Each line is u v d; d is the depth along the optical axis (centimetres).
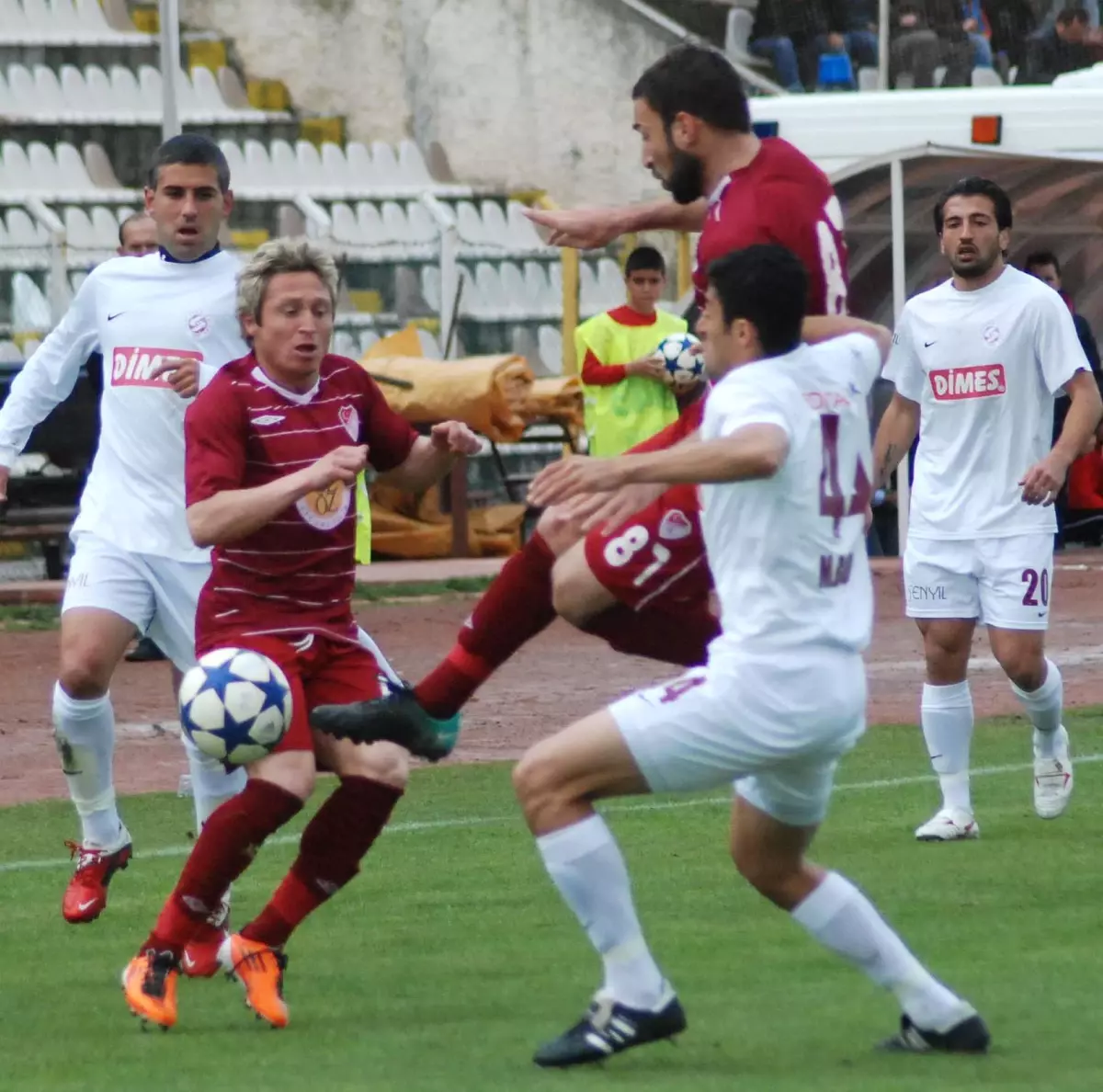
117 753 3534
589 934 1600
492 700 4044
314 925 2250
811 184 1853
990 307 2686
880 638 4869
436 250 7494
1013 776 3173
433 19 8344
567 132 8331
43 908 2389
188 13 8288
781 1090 1523
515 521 6506
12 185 7425
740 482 1494
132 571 2211
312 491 1772
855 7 8450
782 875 1630
